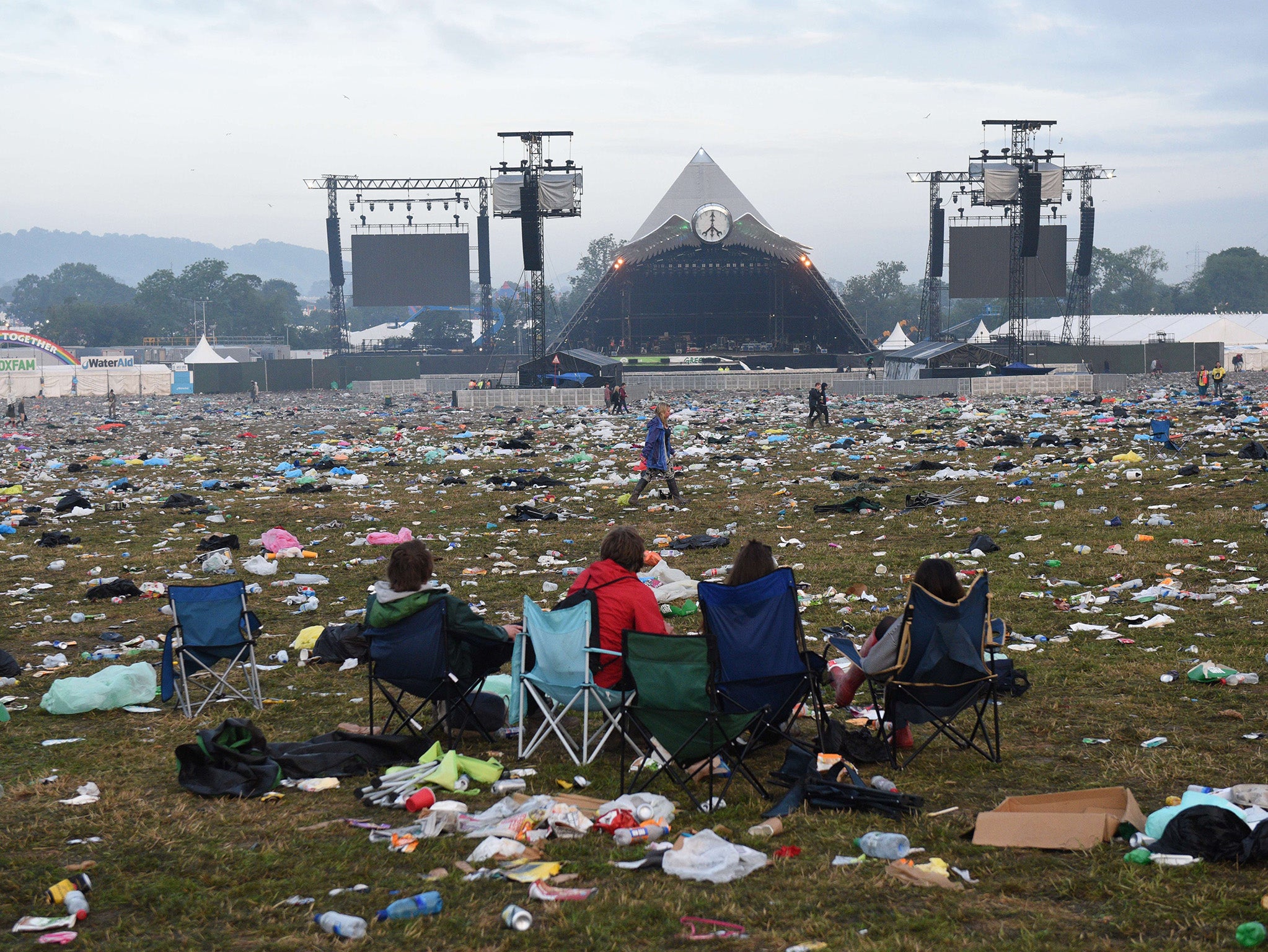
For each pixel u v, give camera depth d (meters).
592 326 96.25
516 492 19.30
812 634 8.85
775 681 5.85
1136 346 76.12
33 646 9.30
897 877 4.50
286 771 6.02
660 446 17.34
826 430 31.78
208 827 5.31
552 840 5.07
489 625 6.51
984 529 13.80
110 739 6.85
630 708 5.75
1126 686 7.25
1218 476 17.67
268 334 178.62
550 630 6.25
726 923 4.17
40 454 29.97
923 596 5.98
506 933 4.12
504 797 5.68
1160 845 4.65
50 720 7.30
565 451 27.53
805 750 5.95
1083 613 9.26
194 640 7.35
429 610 6.37
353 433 35.84
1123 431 27.80
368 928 4.19
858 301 177.75
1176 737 6.20
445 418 43.84
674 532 14.63
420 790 5.55
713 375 66.69
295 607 10.68
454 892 4.52
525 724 6.97
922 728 6.72
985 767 5.95
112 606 10.94
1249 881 4.30
